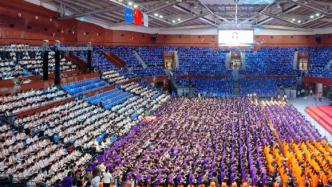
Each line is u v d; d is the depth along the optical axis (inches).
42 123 1251.8
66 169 978.7
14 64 1587.1
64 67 1904.5
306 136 1456.7
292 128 1599.4
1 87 1318.9
